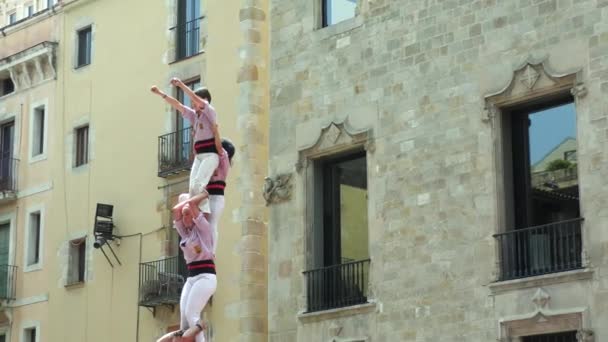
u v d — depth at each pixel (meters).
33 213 50.09
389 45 34.31
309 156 35.97
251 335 38.69
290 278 35.81
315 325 34.84
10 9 70.88
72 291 47.03
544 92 30.52
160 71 45.12
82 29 49.56
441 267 31.94
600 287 28.61
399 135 33.62
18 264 50.06
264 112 40.53
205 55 43.06
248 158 39.94
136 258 44.50
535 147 31.06
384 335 33.03
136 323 43.88
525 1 31.22
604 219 28.89
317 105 35.97
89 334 45.78
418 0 33.75
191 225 18.22
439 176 32.44
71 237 47.62
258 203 39.75
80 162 48.44
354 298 34.09
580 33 30.00
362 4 35.22
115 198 45.91
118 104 46.84
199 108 18.42
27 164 50.69
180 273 42.59
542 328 29.50
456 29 32.69
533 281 29.78
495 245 30.78
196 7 44.53
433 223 32.38
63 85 49.62
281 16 37.59
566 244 29.62
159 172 43.53
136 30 46.75
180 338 17.86
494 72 31.58
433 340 31.80
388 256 33.31
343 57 35.50
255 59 40.81
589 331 28.53
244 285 39.12
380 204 33.78
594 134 29.41
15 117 51.75
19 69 51.66
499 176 31.20
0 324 50.09
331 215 35.72
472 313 31.03
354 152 35.25
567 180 30.17
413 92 33.47
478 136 31.72
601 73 29.47
